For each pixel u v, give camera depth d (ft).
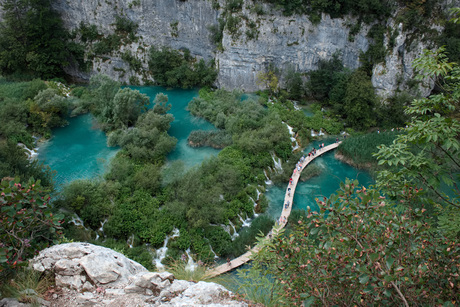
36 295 34.94
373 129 196.44
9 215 36.24
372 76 204.95
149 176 138.72
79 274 37.63
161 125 172.35
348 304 31.83
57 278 37.45
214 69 224.74
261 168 159.33
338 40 209.46
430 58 48.67
